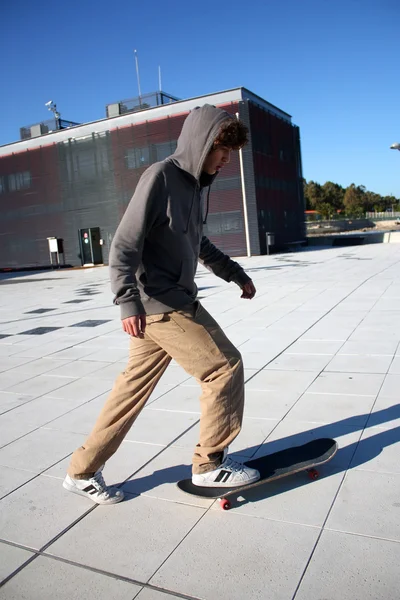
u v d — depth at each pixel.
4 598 1.79
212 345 2.19
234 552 1.96
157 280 2.17
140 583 1.82
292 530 2.08
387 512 2.15
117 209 25.98
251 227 23.73
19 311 9.90
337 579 1.76
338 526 2.08
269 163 25.48
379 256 17.11
